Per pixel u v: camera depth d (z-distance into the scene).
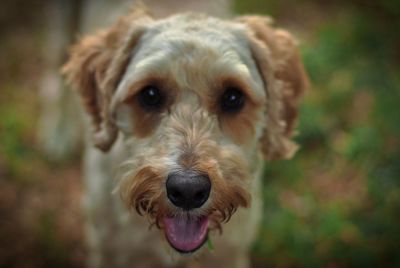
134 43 0.65
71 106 1.04
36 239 0.92
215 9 0.91
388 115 1.02
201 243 0.60
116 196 0.71
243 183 0.60
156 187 0.57
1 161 1.03
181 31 0.62
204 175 0.56
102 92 0.66
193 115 0.60
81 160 1.06
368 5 1.33
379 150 0.98
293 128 0.73
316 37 1.22
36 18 1.33
